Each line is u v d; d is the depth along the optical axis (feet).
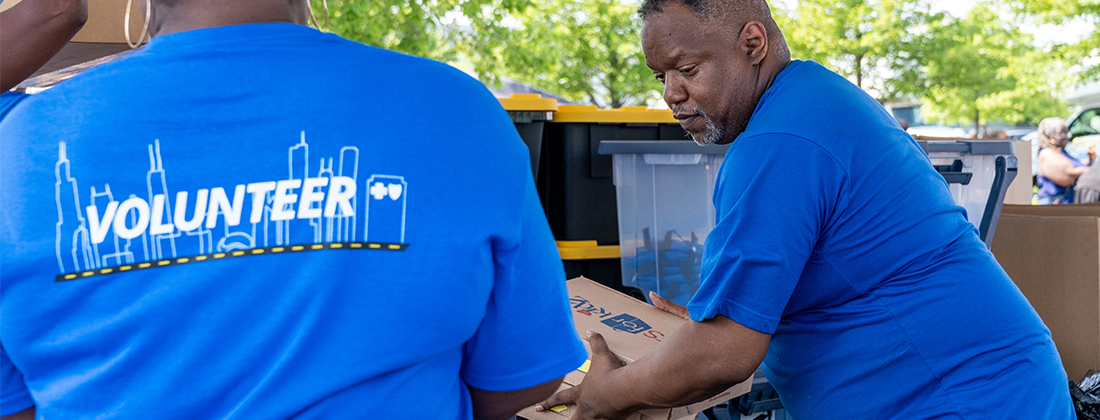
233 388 2.12
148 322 2.07
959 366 3.98
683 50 4.19
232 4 2.31
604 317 5.49
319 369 2.12
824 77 4.15
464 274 2.20
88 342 2.08
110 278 2.06
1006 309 4.11
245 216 2.09
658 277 6.59
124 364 2.09
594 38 29.30
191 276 2.07
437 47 23.82
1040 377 4.10
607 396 4.56
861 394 4.17
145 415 2.09
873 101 4.34
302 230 2.11
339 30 19.56
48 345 2.10
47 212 2.05
